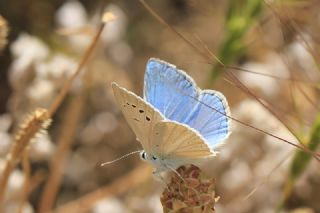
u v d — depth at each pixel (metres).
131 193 0.42
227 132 0.31
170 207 0.31
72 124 0.39
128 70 0.49
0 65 0.48
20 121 0.39
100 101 0.46
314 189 0.42
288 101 0.41
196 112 0.31
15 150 0.34
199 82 0.47
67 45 0.45
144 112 0.31
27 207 0.38
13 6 0.51
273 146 0.39
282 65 0.42
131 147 0.46
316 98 0.41
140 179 0.41
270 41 0.43
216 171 0.40
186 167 0.31
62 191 0.45
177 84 0.31
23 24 0.50
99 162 0.46
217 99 0.31
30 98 0.39
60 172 0.40
